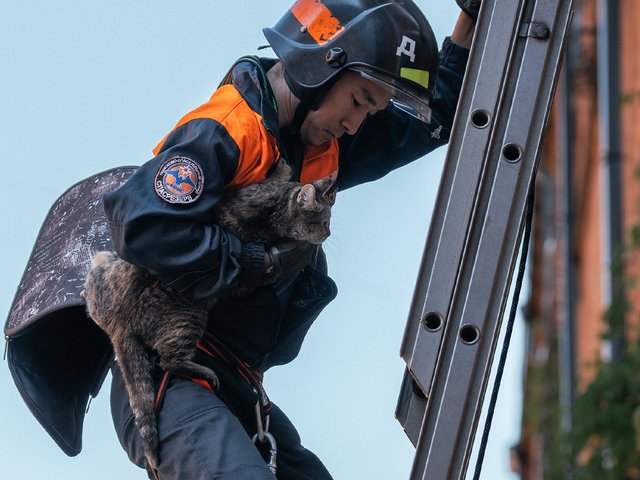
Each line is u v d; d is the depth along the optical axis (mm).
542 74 4949
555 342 17219
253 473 5227
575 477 10844
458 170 4910
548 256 18969
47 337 5789
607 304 11836
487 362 4793
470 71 4965
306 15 5668
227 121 5391
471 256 4859
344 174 6273
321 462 6027
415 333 4859
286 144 5801
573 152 16484
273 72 5738
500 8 4992
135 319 5570
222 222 5645
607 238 13039
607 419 10695
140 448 5539
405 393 5133
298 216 5625
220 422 5359
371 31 5551
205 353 5613
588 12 16016
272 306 5656
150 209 5238
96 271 5668
